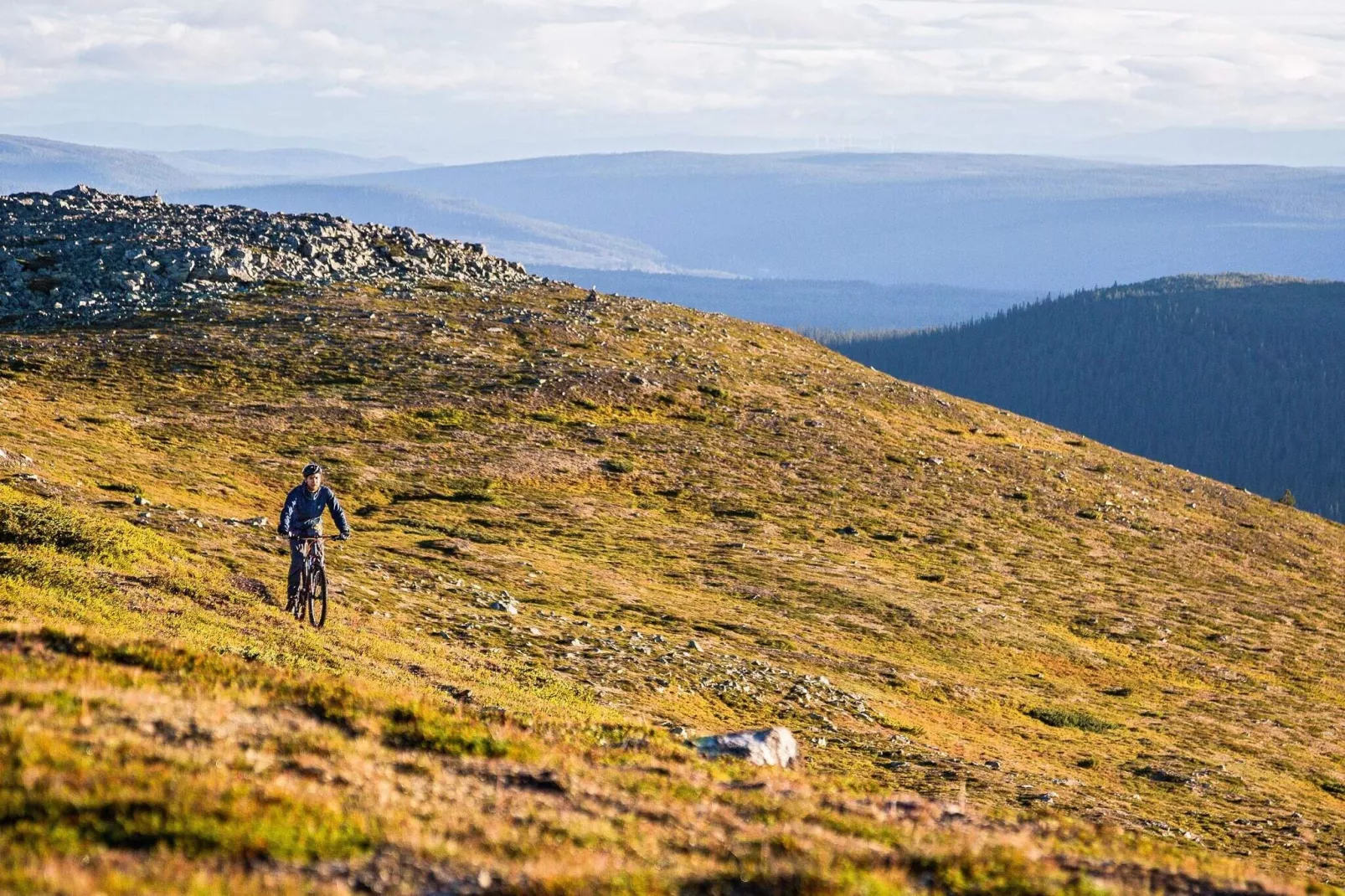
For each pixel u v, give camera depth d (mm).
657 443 92625
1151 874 14062
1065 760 42875
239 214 148625
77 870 9453
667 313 143125
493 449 83125
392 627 34719
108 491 50094
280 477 67125
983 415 133000
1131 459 131500
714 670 41844
